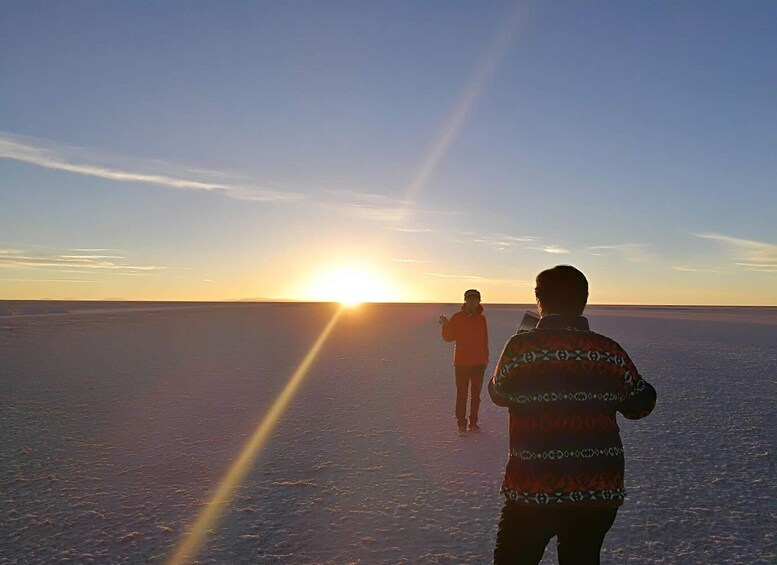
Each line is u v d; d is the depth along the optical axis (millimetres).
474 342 8508
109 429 8781
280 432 8617
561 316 3041
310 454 7457
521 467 2920
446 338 8703
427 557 4570
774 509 5484
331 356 18734
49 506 5684
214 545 4809
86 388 12352
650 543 4773
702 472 6621
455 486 6211
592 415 2873
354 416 9719
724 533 4957
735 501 5703
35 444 7934
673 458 7191
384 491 6070
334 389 12344
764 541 4789
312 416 9711
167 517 5398
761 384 12875
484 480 6410
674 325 39031
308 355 18984
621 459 2904
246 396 11500
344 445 7895
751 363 16703
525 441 2934
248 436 8375
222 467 6922
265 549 4730
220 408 10344
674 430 8648
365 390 12219
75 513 5500
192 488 6195
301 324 38125
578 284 3078
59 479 6492
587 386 2881
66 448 7738
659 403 10680
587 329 3021
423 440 8164
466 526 5152
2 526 5211
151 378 13766
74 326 33812
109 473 6703
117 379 13586
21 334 27203
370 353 19688
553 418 2871
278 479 6480
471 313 8586
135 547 4781
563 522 2881
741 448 7637
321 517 5383
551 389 2883
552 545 4762
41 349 20438
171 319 43688
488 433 8562
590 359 2889
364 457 7320
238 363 16734
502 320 43406
